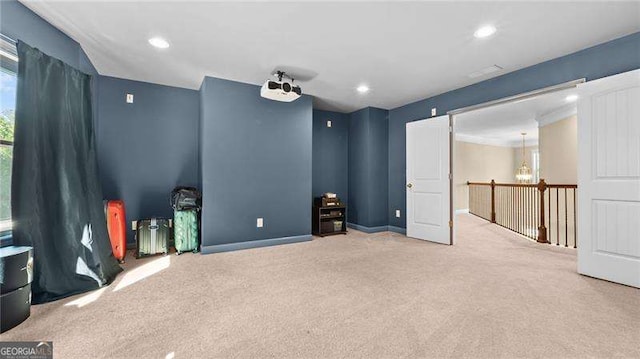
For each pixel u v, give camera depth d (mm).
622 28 2354
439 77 3506
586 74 2707
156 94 3885
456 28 2381
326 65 3176
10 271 1730
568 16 2188
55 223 2229
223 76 3551
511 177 8789
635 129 2361
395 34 2484
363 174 5125
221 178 3635
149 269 2900
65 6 2090
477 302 2104
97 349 1520
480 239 4430
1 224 2090
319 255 3447
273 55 2920
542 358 1438
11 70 2127
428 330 1714
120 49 2797
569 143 4762
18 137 2010
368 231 4949
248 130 3820
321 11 2152
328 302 2107
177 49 2795
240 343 1583
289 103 4137
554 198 5062
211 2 2045
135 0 2018
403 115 4855
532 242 4234
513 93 3291
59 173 2279
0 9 1915
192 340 1610
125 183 3713
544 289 2354
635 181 2371
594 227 2615
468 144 7949
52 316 1881
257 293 2275
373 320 1839
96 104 3396
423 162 4371
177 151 4012
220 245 3607
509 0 2006
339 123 5500
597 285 2441
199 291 2318
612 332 1681
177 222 3520
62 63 2348
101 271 2443
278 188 4031
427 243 4129
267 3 2055
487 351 1498
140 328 1734
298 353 1493
